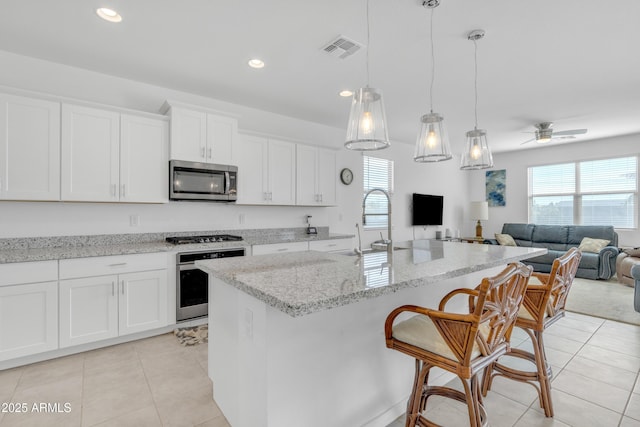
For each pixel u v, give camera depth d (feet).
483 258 6.64
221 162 11.29
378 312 5.66
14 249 8.86
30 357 7.89
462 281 7.67
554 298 6.16
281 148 13.25
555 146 21.33
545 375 6.06
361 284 4.28
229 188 11.44
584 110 13.88
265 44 8.46
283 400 4.36
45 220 9.30
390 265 5.78
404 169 20.49
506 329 4.61
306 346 4.61
